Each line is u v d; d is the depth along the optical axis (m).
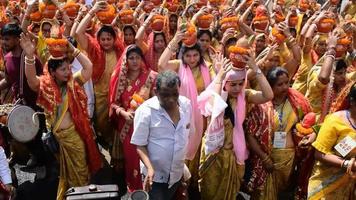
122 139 5.04
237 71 4.30
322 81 4.80
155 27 6.29
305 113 4.63
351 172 3.57
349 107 3.69
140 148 3.85
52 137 4.73
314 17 6.95
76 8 6.57
